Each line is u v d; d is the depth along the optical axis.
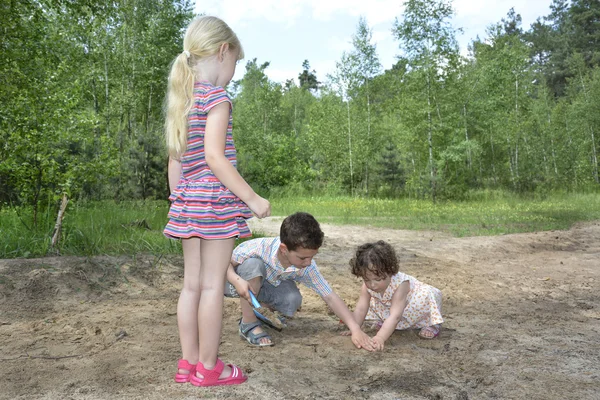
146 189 15.73
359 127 29.08
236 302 4.54
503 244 8.69
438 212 16.20
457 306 4.71
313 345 3.39
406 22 22.75
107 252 5.90
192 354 2.64
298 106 53.69
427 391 2.61
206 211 2.46
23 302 4.20
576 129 31.30
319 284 3.46
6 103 7.83
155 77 23.83
